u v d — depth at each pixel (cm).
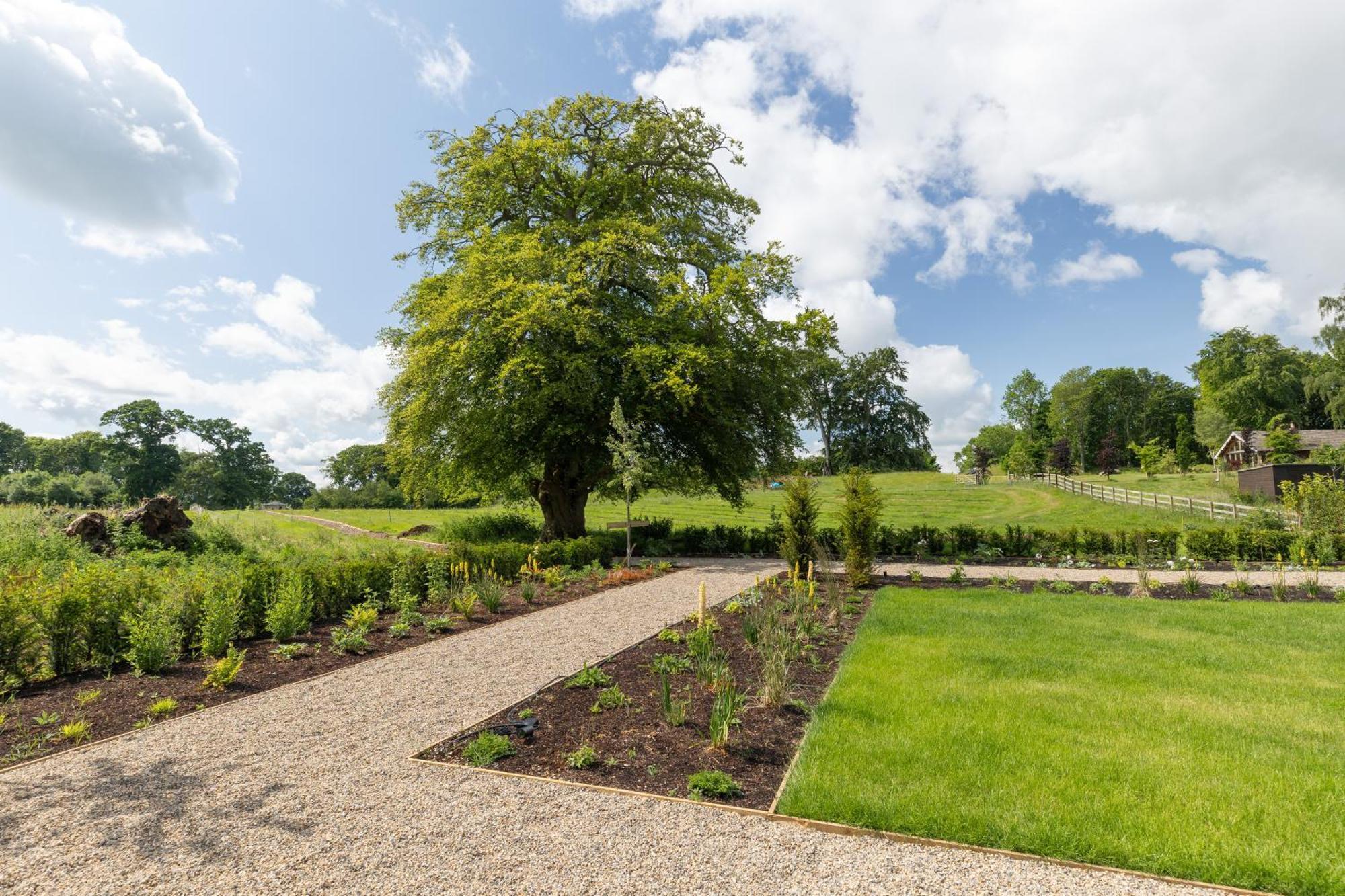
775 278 2066
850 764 453
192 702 624
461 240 2169
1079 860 346
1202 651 744
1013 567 1636
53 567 1080
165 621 748
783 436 2125
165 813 404
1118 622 907
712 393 1850
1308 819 378
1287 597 1148
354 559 1309
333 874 336
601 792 427
